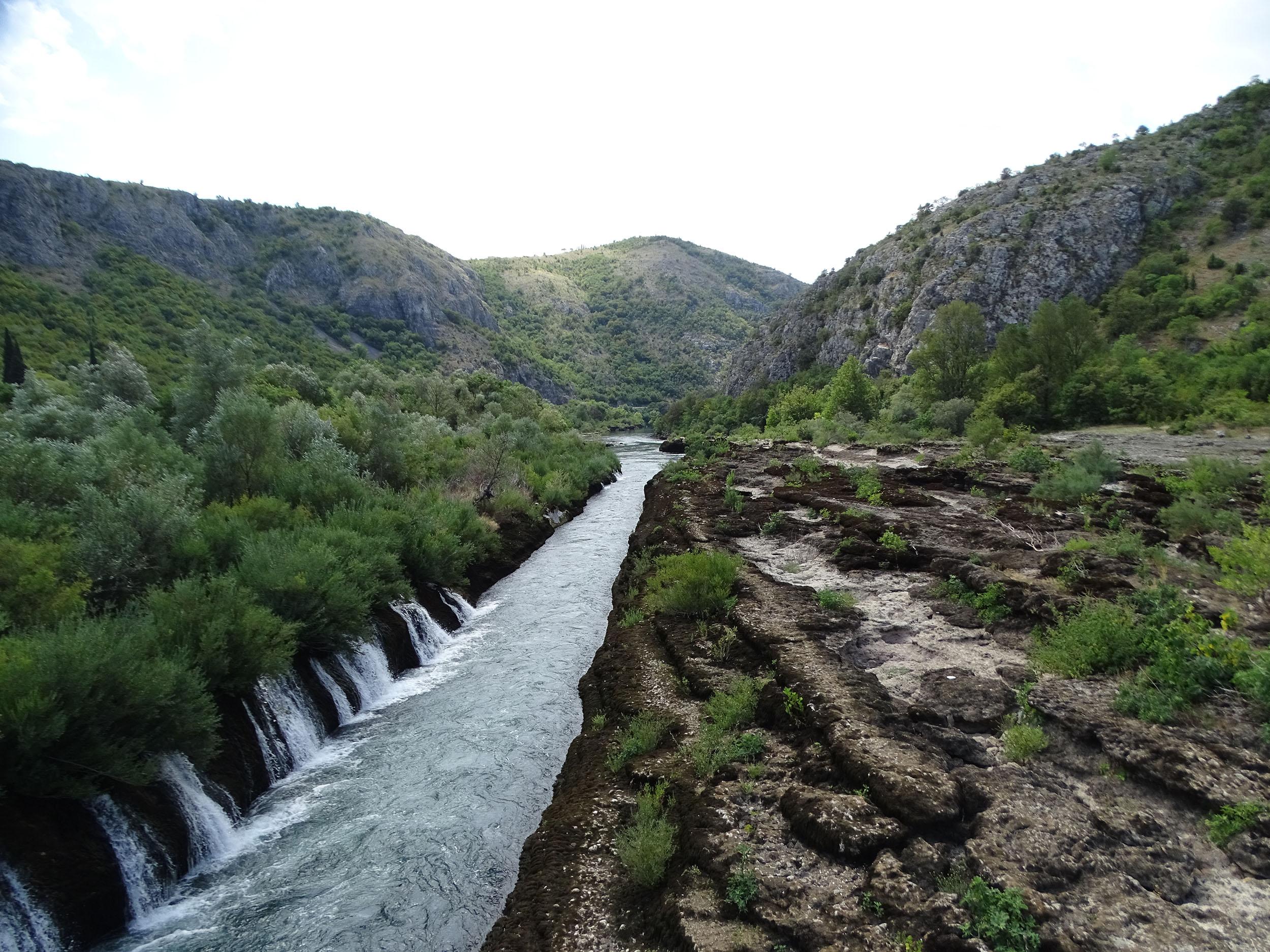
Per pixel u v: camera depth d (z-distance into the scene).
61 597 12.35
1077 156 125.31
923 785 8.70
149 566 15.38
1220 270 80.44
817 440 61.81
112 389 34.94
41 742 9.43
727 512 29.02
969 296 97.50
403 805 12.41
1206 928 6.36
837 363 118.56
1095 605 13.09
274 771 13.38
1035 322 64.88
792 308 152.25
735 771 10.61
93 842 9.70
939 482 32.09
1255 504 23.30
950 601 15.95
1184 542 17.98
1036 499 26.67
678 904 8.03
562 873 9.65
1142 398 55.97
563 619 22.62
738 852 8.55
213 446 23.41
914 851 7.81
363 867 10.75
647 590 21.33
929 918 6.88
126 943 9.21
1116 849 7.49
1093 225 97.06
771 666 13.73
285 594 15.84
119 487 18.14
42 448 18.23
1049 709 10.01
